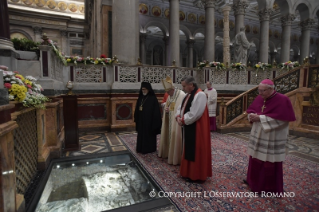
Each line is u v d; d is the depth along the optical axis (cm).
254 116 232
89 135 562
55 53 408
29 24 1545
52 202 232
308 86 563
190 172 276
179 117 289
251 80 844
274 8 1709
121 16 628
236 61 932
